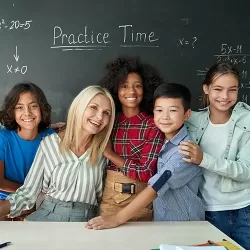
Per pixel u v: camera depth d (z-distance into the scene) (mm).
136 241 1109
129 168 1515
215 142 1540
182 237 1150
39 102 1640
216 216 1517
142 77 1729
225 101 1499
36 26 2199
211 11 2236
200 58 2252
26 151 1667
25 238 1116
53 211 1469
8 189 1628
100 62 2229
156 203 1428
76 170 1472
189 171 1387
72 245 1067
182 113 1429
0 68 2215
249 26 2250
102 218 1251
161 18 2227
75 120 1477
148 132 1598
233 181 1494
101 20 2211
